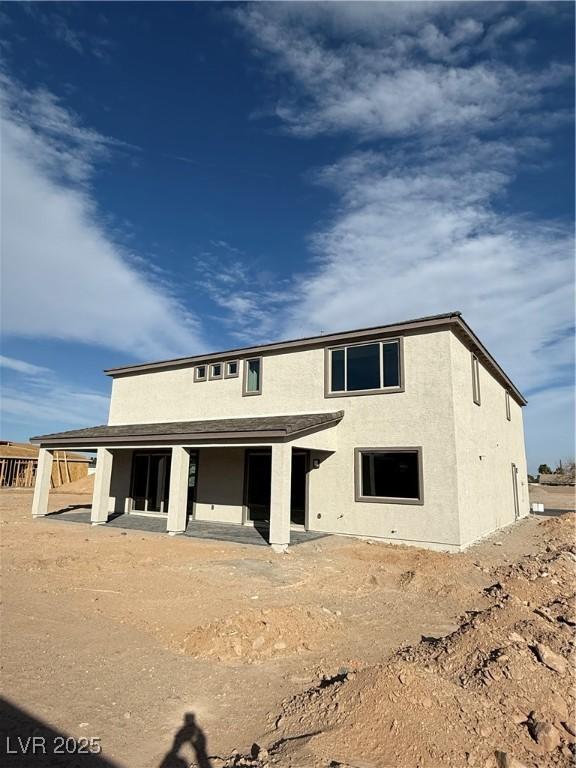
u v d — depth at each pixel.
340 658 5.27
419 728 3.44
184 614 6.59
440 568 9.84
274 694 4.39
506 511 19.84
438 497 12.87
